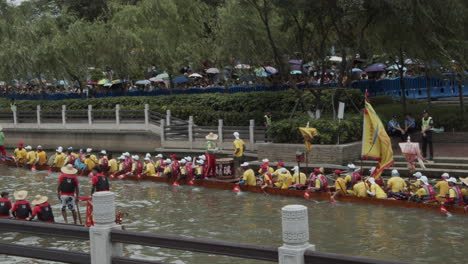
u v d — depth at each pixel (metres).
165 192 23.16
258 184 22.92
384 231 15.79
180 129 32.72
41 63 43.28
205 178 24.33
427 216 17.30
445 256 13.41
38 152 31.12
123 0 52.47
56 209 20.56
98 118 39.03
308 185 20.98
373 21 27.89
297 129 25.83
